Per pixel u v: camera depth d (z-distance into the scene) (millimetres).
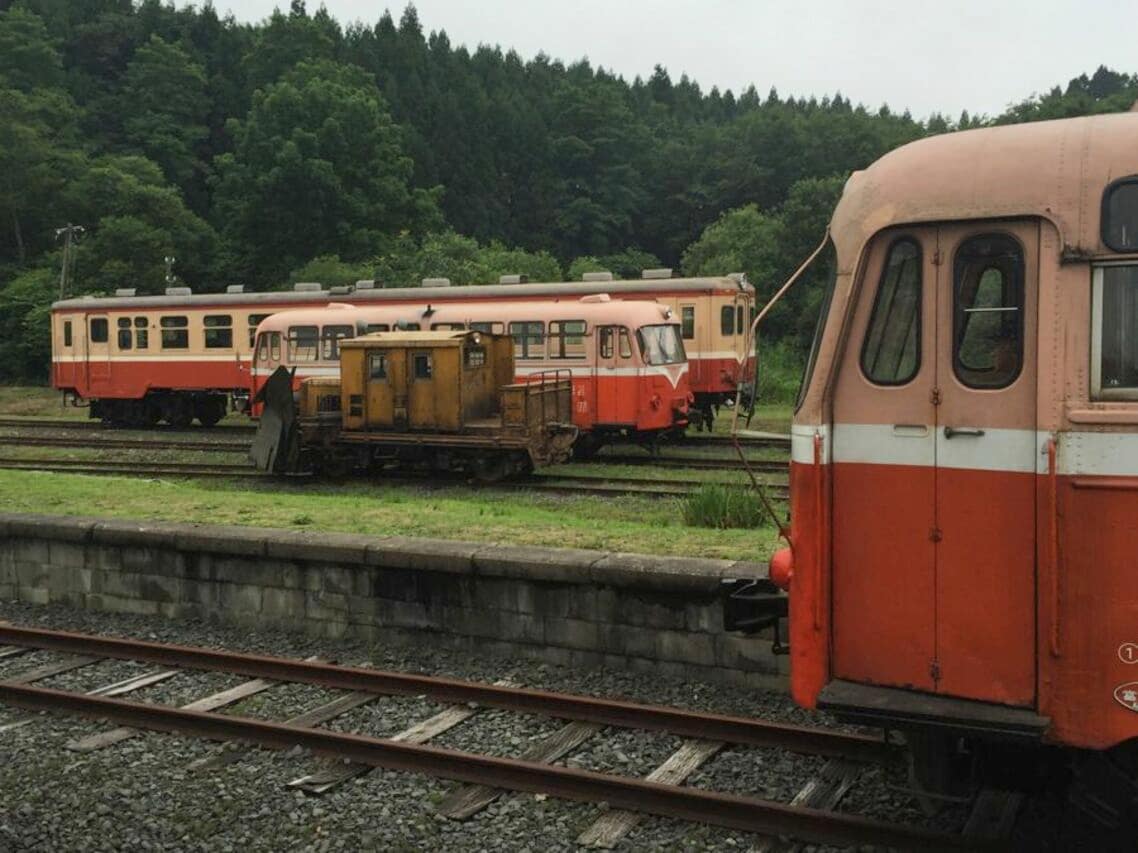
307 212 72750
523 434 17500
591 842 5395
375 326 23312
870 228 5020
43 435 27656
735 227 58875
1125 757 4777
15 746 6828
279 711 7469
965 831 5203
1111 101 67625
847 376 5117
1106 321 4512
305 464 18766
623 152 107688
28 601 10602
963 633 4828
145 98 91125
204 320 28594
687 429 26484
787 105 128375
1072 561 4520
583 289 24391
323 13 115312
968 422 4785
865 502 5082
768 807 5465
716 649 7715
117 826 5668
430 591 8750
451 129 101062
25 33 89562
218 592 9648
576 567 8070
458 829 5609
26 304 55000
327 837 5527
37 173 70125
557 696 7160
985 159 4805
